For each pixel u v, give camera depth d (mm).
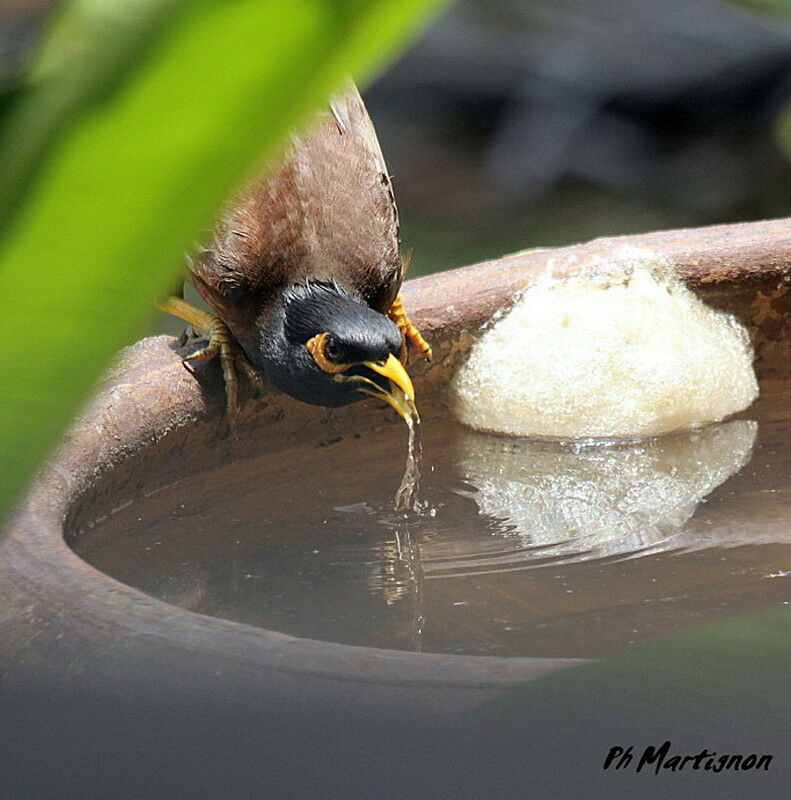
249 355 4848
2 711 3973
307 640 4191
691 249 4867
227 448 4816
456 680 3824
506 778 3455
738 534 4758
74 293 1974
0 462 2082
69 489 4734
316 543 4758
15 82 1799
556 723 3492
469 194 7812
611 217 7461
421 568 4734
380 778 3533
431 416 4863
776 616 3605
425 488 4805
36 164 1830
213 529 4766
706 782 3334
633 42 8602
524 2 9211
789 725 3342
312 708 3766
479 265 4879
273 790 3578
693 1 8680
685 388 4844
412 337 4852
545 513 4781
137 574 4730
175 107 1814
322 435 4844
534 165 8133
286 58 1798
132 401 4777
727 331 4867
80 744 3811
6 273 1941
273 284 4848
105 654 4137
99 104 1791
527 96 8633
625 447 4840
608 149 8281
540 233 7258
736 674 3420
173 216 1918
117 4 1736
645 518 4773
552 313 4855
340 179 4867
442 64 8859
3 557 4660
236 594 4719
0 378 2021
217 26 1752
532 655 4684
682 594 4719
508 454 4832
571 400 4840
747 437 4844
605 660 3609
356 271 4859
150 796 3602
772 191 7645
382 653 4012
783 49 8156
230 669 3982
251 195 4848
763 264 4863
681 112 8344
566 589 4723
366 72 1952
